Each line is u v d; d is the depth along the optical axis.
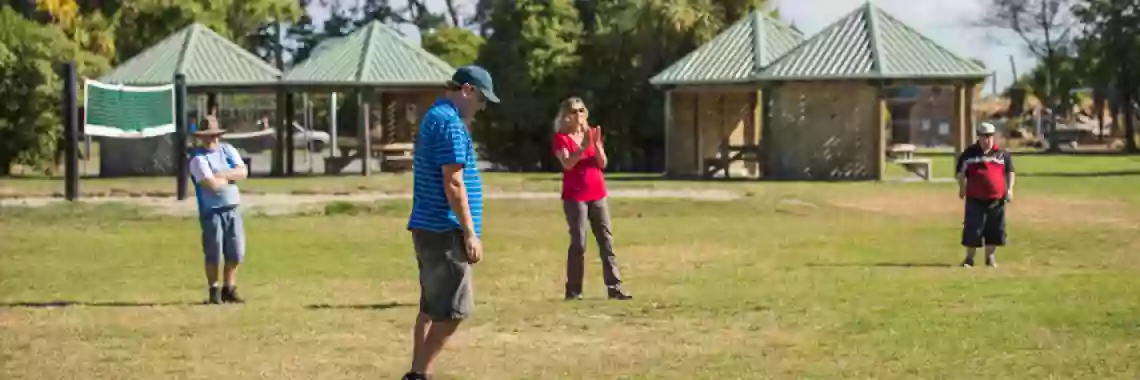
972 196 18.44
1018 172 51.00
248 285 16.61
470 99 9.44
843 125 44.78
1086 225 25.72
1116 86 90.06
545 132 57.19
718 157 49.41
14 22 48.38
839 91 44.69
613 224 26.55
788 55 45.72
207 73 48.62
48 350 11.71
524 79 57.06
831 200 32.66
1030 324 12.85
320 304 14.70
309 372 10.64
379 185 39.66
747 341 12.06
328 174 49.03
